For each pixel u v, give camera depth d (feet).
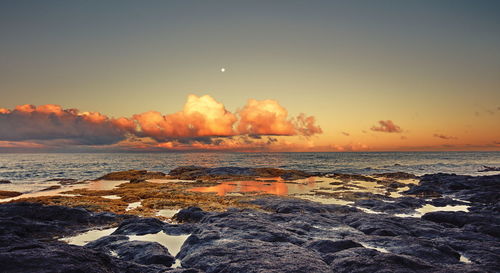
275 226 57.36
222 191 126.41
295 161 479.41
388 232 55.83
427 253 44.14
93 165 359.05
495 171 252.01
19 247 32.89
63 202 94.07
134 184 150.10
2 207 69.56
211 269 37.17
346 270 36.68
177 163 426.92
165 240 55.72
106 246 48.73
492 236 56.44
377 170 270.67
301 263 37.32
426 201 100.89
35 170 267.39
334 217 69.62
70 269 29.22
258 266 35.99
